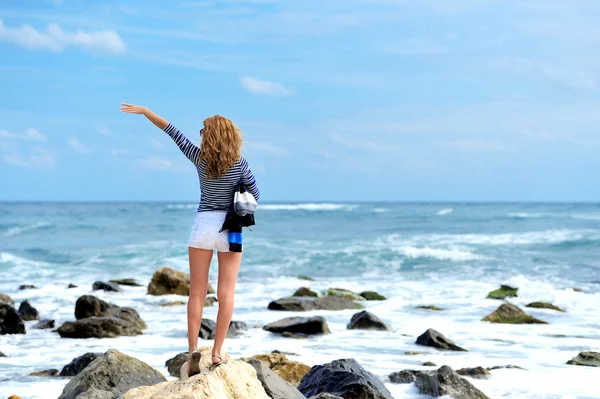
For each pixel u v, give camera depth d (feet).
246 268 94.68
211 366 19.17
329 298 60.34
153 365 34.88
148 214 244.63
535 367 34.58
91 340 43.47
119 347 40.88
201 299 18.92
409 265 94.84
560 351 39.63
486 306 59.77
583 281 76.02
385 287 73.56
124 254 108.37
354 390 25.53
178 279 69.00
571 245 112.88
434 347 40.63
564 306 59.26
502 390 29.55
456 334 45.83
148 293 68.80
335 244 124.57
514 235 133.90
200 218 18.57
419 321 51.88
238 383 18.76
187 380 18.37
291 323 45.88
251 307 59.82
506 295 65.46
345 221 200.03
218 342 19.15
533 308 57.77
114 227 169.58
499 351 39.68
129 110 18.42
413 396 28.53
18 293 69.51
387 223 188.24
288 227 177.06
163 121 18.69
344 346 41.14
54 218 205.67
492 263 94.43
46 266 97.60
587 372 33.17
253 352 39.06
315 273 90.48
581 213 217.97
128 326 45.70
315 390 26.48
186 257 105.70
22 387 30.07
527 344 42.01
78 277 87.61
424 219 203.31
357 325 48.01
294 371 30.78
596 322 51.31
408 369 32.65
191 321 18.81
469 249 110.01
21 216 216.95
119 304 61.93
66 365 32.83
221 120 18.49
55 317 53.67
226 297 18.90
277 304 58.18
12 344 42.11
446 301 63.10
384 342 42.55
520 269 88.17
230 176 18.42
